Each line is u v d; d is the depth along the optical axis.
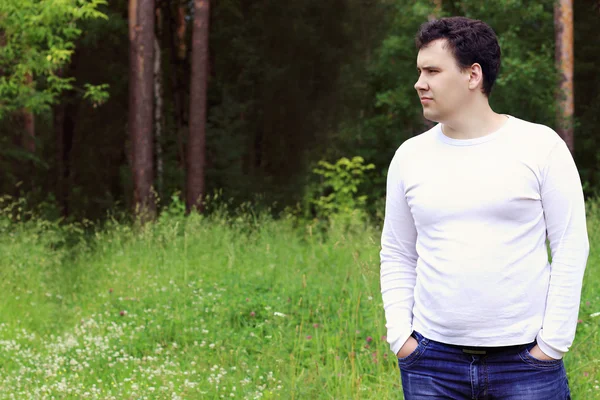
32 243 9.12
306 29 19.42
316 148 18.50
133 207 12.84
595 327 4.90
